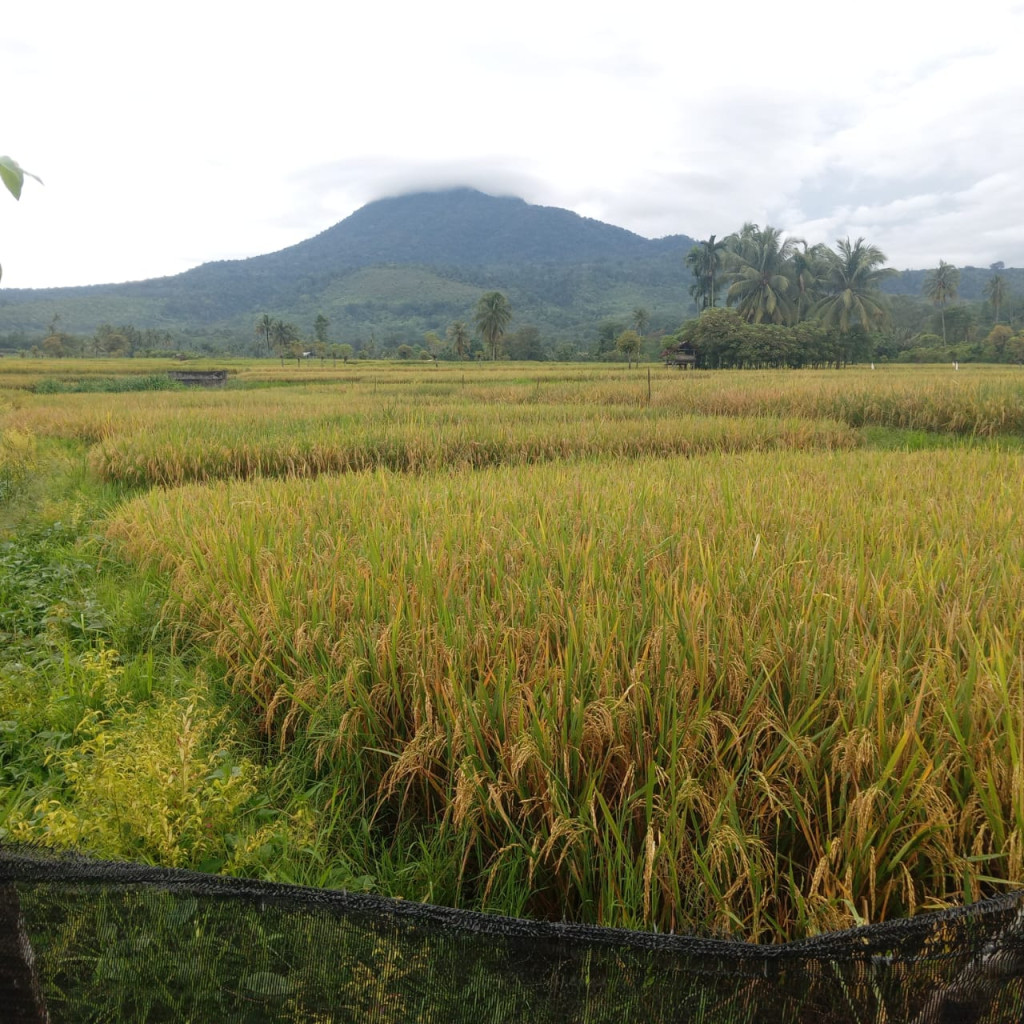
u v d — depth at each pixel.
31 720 4.45
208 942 1.87
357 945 1.83
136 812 2.89
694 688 3.37
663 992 1.72
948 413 17.50
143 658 5.23
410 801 3.64
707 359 68.81
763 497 6.79
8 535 9.15
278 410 20.50
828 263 75.81
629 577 4.44
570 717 3.26
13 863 1.89
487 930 1.78
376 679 3.88
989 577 4.38
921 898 2.71
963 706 2.99
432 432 14.54
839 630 3.64
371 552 5.27
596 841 2.87
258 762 4.10
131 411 21.38
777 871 2.80
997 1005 1.69
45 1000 1.89
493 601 4.36
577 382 35.28
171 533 7.11
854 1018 1.69
